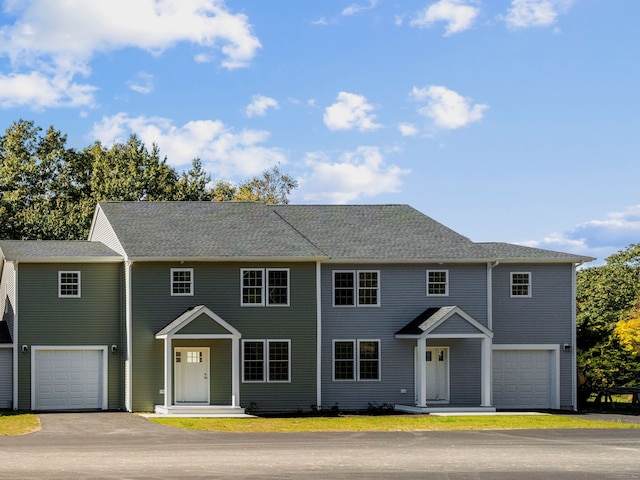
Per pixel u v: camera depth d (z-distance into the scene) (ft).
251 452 83.20
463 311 131.03
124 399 128.36
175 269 129.08
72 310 129.08
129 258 126.31
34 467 72.84
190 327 123.75
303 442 92.12
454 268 137.49
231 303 130.31
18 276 127.65
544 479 70.44
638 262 225.15
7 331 131.64
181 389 127.44
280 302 131.85
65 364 128.88
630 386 148.36
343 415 126.31
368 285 135.33
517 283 140.05
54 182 220.43
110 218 138.10
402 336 132.98
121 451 83.15
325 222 146.30
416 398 134.51
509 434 101.71
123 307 129.90
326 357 133.39
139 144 230.27
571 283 141.08
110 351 129.70
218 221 140.26
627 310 209.77
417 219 149.38
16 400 126.62
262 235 136.26
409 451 85.20
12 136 222.48
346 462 77.36
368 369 134.21
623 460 80.18
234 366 125.49
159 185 220.23
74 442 90.48
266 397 130.21
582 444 91.91
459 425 111.45
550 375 140.15
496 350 139.03
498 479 70.28
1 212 192.03
